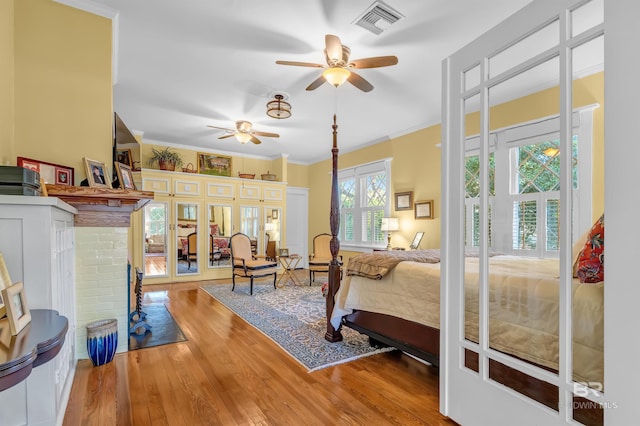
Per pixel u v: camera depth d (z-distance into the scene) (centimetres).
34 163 206
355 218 631
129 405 187
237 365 242
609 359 105
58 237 171
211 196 621
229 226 637
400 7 228
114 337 231
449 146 178
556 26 129
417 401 195
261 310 396
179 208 590
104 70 236
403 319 230
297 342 290
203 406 187
